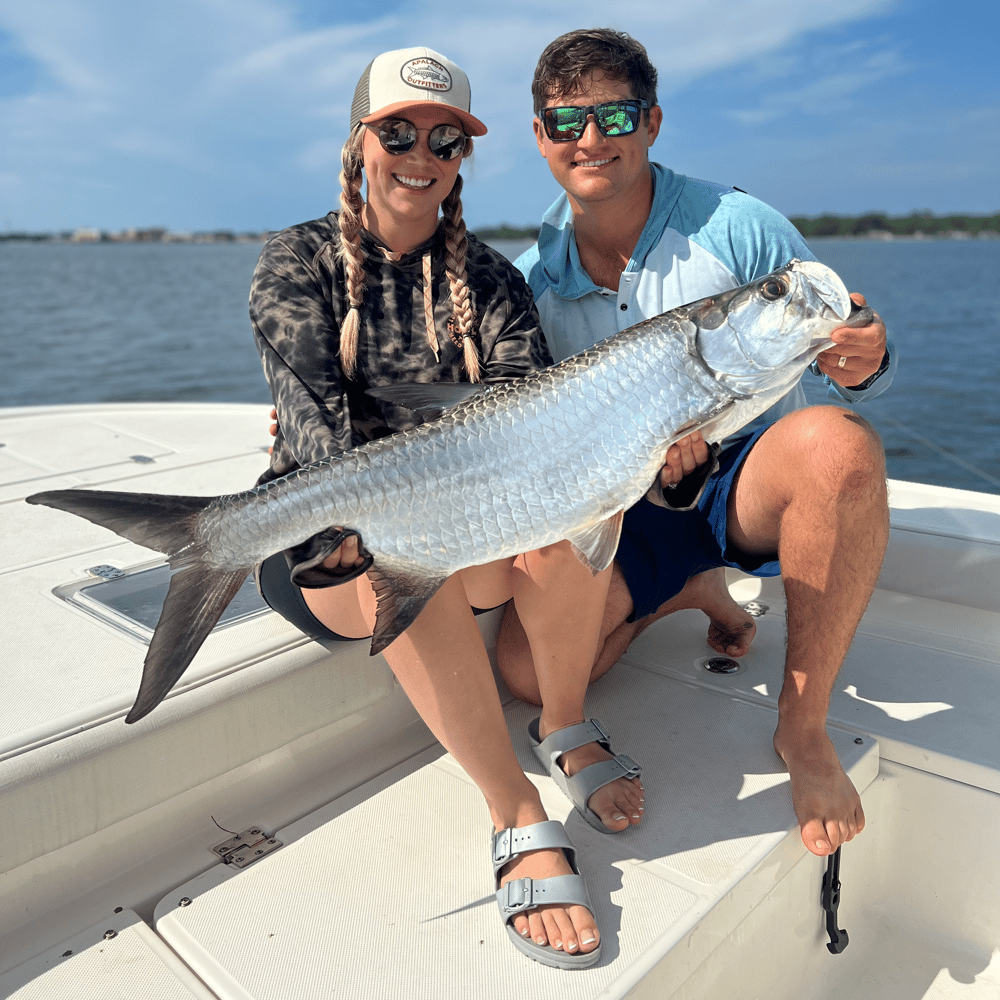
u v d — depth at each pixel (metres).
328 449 1.69
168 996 1.44
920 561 2.73
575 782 1.86
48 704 1.76
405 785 2.00
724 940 1.62
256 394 19.66
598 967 1.46
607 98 2.22
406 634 1.66
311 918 1.60
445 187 2.01
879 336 1.71
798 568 1.96
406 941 1.55
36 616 2.17
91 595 2.29
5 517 2.84
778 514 2.05
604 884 1.65
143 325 33.97
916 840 2.05
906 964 2.00
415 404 1.83
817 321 1.67
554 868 1.59
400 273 2.09
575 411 1.64
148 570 2.46
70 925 1.61
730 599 2.51
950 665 2.39
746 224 2.33
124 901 1.67
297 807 1.94
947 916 2.04
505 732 1.72
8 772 1.56
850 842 1.98
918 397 15.78
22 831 1.57
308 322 1.93
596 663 2.33
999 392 16.12
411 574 1.62
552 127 2.27
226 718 1.84
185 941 1.56
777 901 1.77
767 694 2.31
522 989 1.43
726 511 2.22
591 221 2.40
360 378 2.04
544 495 1.65
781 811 1.84
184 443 3.63
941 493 3.01
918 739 2.04
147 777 1.73
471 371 2.06
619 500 1.69
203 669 1.85
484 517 1.63
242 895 1.66
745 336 1.66
